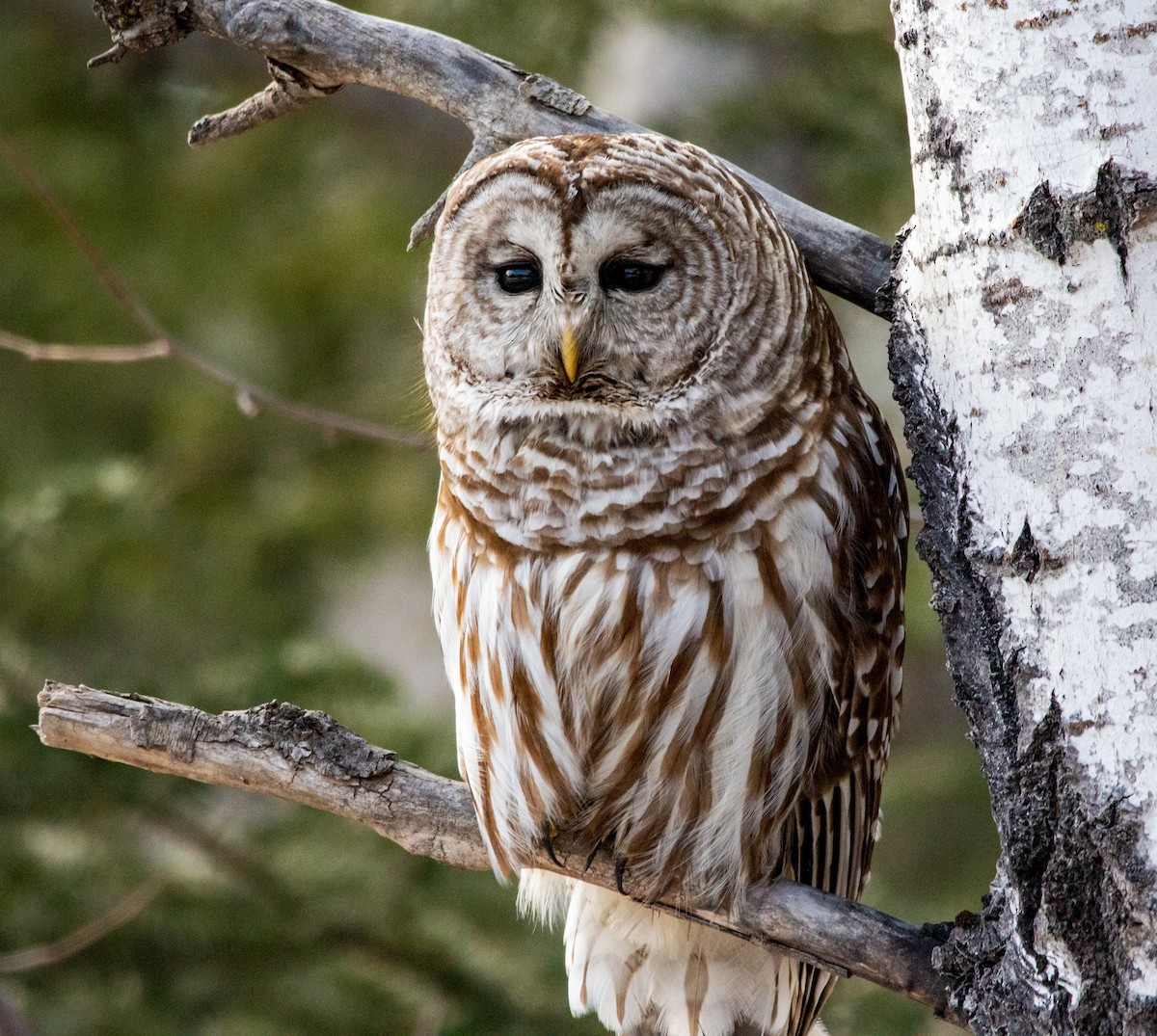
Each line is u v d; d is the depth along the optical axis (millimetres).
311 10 8125
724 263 8016
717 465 7875
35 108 18891
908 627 14906
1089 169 5910
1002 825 6141
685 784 8094
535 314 8188
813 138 14711
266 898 12523
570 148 8203
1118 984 5723
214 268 18547
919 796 16219
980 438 6223
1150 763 5727
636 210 8086
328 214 18844
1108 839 5746
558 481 8016
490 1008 12281
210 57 19031
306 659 13055
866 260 8156
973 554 6207
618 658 7957
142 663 14094
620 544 7930
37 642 14156
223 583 16047
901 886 15633
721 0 14266
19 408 17891
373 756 7715
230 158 18984
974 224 6199
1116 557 5824
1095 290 5895
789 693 7973
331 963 12461
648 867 8312
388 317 18344
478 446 8266
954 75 6270
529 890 9500
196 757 7559
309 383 18172
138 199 18734
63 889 12375
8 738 12320
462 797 7793
